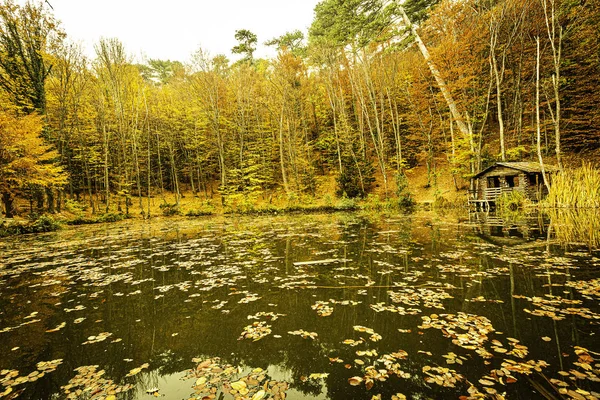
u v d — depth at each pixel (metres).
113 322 3.78
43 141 20.72
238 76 33.78
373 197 27.16
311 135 37.38
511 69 23.38
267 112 35.06
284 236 10.94
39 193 22.22
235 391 2.27
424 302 3.89
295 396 2.16
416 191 27.73
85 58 26.42
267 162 33.56
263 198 33.41
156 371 2.64
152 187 36.25
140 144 32.31
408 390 2.15
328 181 33.44
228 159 34.94
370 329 3.20
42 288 5.43
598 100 19.95
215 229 14.72
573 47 20.97
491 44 19.69
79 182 31.08
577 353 2.53
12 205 21.00
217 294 4.69
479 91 23.39
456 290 4.28
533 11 19.84
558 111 15.09
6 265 7.62
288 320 3.58
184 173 37.81
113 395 2.29
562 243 7.06
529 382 2.16
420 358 2.58
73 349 3.11
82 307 4.37
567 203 13.92
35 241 12.82
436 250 7.08
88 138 29.89
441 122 26.77
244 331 3.34
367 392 2.16
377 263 6.14
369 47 30.17
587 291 3.95
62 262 7.75
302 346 2.93
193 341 3.18
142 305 4.36
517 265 5.36
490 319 3.27
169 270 6.42
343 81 34.22
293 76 32.09
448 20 21.83
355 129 34.41
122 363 2.80
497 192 18.80
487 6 23.09
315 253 7.52
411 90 29.25
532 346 2.67
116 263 7.34
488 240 7.96
